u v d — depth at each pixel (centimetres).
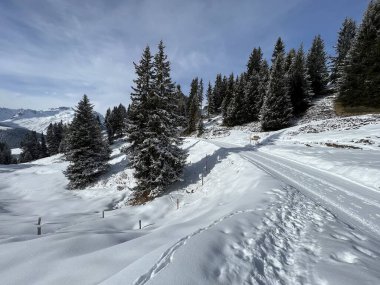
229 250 660
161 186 2189
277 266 618
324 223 913
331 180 1653
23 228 1647
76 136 3180
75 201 2633
